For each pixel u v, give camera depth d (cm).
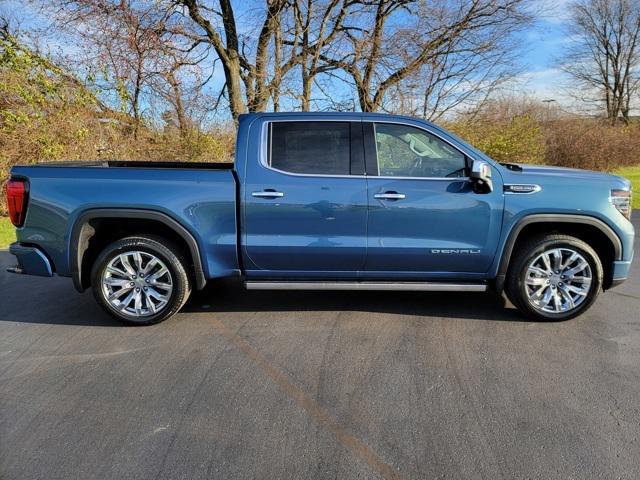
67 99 983
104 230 420
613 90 4006
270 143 397
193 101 1221
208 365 334
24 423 265
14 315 434
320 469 229
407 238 395
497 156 1488
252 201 390
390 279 413
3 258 655
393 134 400
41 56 970
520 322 412
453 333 389
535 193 389
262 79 1316
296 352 355
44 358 346
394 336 383
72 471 227
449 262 401
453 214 391
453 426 262
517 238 411
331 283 409
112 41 1089
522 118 1591
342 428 261
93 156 1012
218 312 440
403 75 1279
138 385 307
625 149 2295
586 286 402
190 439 251
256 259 401
